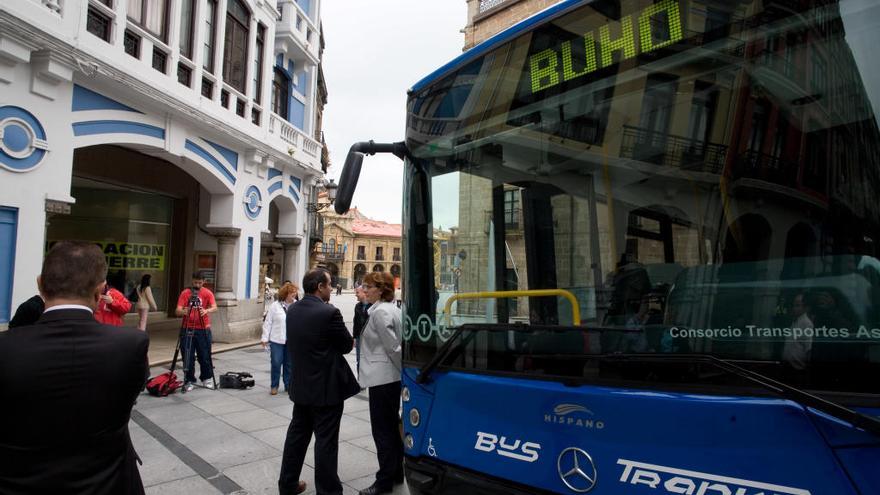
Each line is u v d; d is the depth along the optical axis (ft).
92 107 26.99
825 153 5.60
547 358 7.16
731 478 5.43
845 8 5.65
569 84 7.84
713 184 6.37
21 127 23.06
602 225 7.25
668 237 6.63
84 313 5.85
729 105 6.36
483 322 8.39
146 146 31.53
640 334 6.56
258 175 44.29
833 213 5.47
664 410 5.93
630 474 6.07
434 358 8.46
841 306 5.27
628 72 7.23
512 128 8.48
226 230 40.42
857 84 5.46
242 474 14.58
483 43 9.04
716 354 5.95
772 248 5.81
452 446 8.02
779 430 5.25
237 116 40.27
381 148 10.41
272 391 24.49
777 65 6.05
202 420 20.01
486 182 8.75
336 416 12.26
